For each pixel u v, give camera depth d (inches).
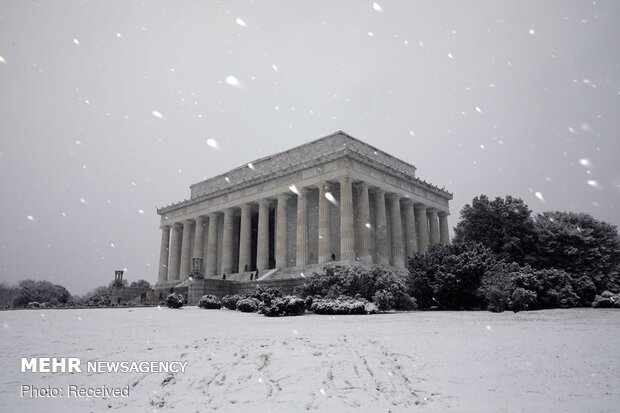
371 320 1186.6
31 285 3257.9
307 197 2807.6
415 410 425.4
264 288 1914.4
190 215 3538.4
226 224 3181.6
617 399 436.1
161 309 1883.6
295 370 573.9
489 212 2145.7
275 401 469.7
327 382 526.0
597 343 721.6
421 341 755.4
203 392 511.5
